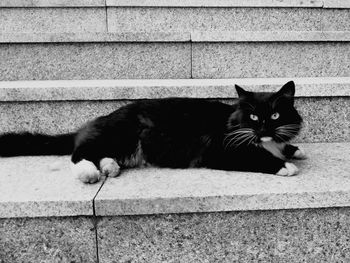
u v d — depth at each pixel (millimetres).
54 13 3213
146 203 1499
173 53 2641
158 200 1499
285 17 3145
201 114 1998
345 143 2244
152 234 1543
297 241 1583
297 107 2236
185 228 1543
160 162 1966
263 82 2355
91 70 2629
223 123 1961
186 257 1570
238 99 2107
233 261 1587
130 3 3162
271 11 3135
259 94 2014
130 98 2227
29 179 1724
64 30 3246
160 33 2582
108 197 1504
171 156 1957
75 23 3238
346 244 1592
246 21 3162
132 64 2643
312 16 3137
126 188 1605
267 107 1912
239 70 2680
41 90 2180
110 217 1520
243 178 1717
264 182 1650
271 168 1759
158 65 2654
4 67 2578
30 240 1530
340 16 3137
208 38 2600
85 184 1660
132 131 1958
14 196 1522
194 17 3174
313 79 2455
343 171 1762
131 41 2584
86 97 2203
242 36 2604
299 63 2676
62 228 1523
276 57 2664
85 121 2250
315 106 2240
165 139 1963
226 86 2246
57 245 1540
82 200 1488
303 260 1601
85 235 1535
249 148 1884
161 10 3178
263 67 2678
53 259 1553
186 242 1557
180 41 2604
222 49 2643
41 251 1543
